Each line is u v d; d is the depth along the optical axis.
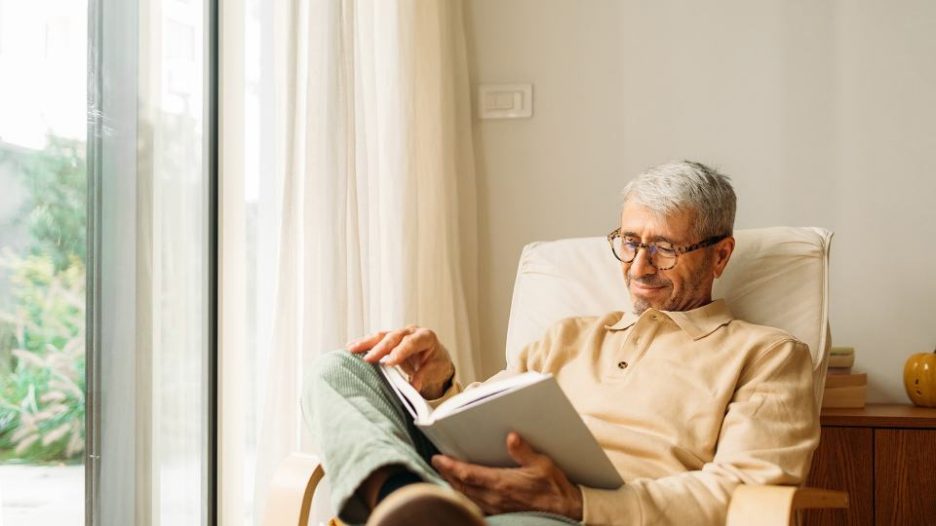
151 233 1.62
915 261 2.30
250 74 1.89
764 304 1.58
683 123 2.45
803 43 2.37
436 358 1.34
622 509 1.14
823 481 1.96
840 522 1.95
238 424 1.85
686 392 1.39
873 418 1.93
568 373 1.53
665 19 2.46
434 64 2.30
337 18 1.74
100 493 1.50
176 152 1.69
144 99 1.60
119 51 1.53
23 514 1.35
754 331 1.43
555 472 1.11
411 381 1.34
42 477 1.38
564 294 1.74
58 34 1.40
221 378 1.81
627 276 1.53
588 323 1.60
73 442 1.44
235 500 1.85
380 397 1.18
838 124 2.35
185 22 1.71
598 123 2.50
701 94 2.44
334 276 1.72
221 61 1.80
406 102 2.11
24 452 1.35
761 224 2.40
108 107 1.51
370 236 1.97
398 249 2.08
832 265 2.34
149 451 1.62
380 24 2.11
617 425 1.40
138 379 1.59
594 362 1.51
